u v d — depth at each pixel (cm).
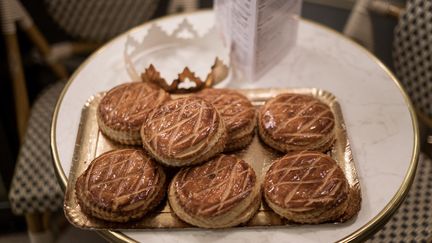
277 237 80
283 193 81
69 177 87
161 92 96
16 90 131
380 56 160
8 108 157
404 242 102
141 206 81
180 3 139
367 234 81
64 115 100
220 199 79
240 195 80
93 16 146
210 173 83
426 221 105
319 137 87
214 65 99
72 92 104
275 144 89
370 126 97
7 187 149
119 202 80
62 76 155
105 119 92
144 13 148
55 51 148
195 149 83
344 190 81
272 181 82
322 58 111
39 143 124
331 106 98
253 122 92
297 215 80
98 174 83
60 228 153
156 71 98
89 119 96
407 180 88
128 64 101
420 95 122
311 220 80
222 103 93
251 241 80
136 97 94
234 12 98
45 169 120
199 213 79
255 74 105
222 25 107
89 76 107
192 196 80
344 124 94
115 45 114
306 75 107
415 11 117
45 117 130
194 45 111
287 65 109
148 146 85
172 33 110
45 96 136
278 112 91
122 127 90
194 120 86
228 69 105
